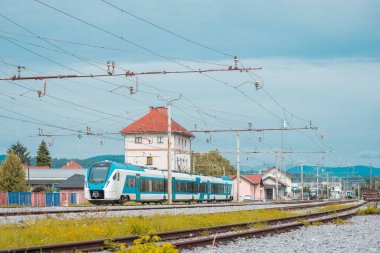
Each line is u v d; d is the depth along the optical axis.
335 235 20.28
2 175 86.88
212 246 16.11
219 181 72.38
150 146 105.25
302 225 25.11
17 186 86.81
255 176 139.25
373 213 38.25
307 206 49.41
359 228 23.91
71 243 14.27
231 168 143.38
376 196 77.56
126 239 16.44
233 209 41.25
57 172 113.88
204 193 66.38
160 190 54.50
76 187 95.62
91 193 45.34
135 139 109.81
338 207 48.88
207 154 136.00
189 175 62.41
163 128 109.12
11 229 17.22
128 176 47.69
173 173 57.78
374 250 15.16
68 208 37.88
